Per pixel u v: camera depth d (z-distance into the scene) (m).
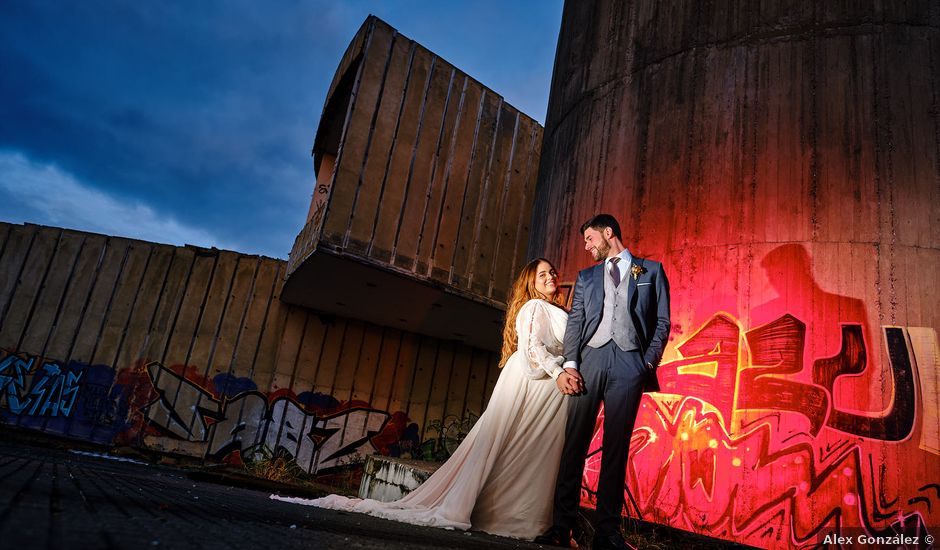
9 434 10.38
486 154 11.46
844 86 4.82
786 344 4.39
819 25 5.05
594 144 6.34
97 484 1.38
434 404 13.77
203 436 11.42
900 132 4.58
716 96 5.36
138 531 0.67
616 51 6.53
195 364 11.76
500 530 2.38
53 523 0.60
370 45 10.13
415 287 10.42
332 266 9.78
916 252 4.29
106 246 11.89
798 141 4.83
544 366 2.50
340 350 13.01
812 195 4.65
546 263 2.97
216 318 12.12
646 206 5.51
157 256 12.11
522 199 11.88
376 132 9.99
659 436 4.76
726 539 4.12
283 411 12.12
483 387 14.55
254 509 1.44
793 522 3.95
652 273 2.59
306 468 12.02
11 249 11.42
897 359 4.09
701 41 5.65
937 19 4.83
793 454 4.11
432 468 4.10
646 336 2.48
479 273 10.95
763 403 4.33
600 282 2.59
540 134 12.51
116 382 11.24
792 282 4.52
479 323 12.12
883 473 3.87
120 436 10.96
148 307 11.79
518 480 2.48
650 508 4.59
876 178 4.52
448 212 10.70
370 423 12.91
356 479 12.41
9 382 10.77
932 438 3.86
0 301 11.11
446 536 1.73
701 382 4.67
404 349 13.75
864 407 4.05
